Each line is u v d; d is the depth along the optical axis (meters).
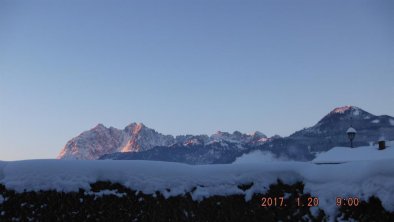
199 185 8.85
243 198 8.79
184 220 8.45
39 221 7.80
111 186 8.33
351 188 7.68
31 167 8.16
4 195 7.89
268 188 8.87
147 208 8.34
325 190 8.20
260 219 8.62
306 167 8.99
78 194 8.05
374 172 7.32
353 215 7.51
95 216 8.04
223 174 9.04
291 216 8.56
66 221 7.87
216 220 8.55
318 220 8.12
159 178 8.65
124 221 8.16
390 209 6.79
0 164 8.38
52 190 7.98
